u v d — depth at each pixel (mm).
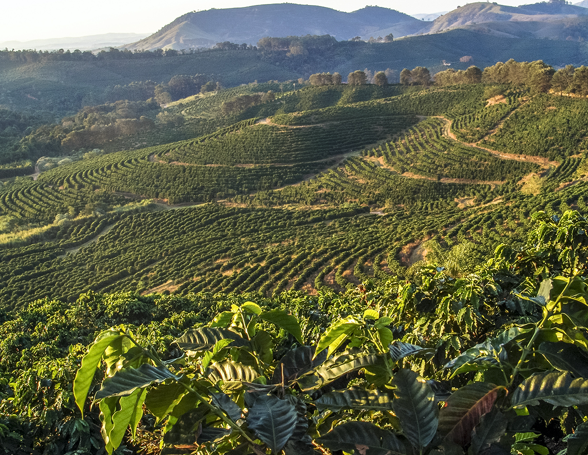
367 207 77438
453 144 95375
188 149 116500
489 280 5309
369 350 2633
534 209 56781
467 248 37469
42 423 7953
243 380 2523
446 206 74562
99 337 2023
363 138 110500
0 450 7379
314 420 2420
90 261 67438
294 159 104125
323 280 46875
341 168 99062
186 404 2094
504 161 83125
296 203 85688
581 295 2264
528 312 5215
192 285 52375
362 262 48688
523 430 1952
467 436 1890
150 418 6469
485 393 1959
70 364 8844
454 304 4898
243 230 71125
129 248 70125
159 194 92688
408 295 5449
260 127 121188
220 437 1958
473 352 2467
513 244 42375
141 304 28328
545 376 1911
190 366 2857
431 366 4160
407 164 92062
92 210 84938
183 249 66125
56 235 78062
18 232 78875
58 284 60375
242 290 48844
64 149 136375
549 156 81188
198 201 90438
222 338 2574
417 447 1841
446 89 123375
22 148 127250
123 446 6758
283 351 6793
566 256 5930
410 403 1978
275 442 1797
